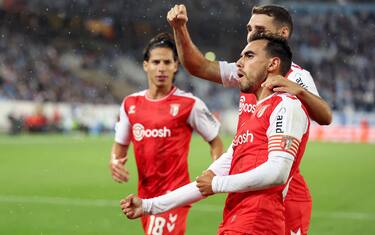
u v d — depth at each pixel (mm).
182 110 11820
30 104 58844
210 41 80750
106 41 78750
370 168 36250
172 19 9211
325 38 86562
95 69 75438
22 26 74688
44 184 27141
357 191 26828
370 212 21531
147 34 78250
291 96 7801
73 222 18719
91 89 70875
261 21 9484
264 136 7777
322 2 89312
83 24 77625
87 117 60969
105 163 35812
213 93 75375
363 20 88375
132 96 12148
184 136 11922
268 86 7852
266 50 7977
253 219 7727
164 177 11781
